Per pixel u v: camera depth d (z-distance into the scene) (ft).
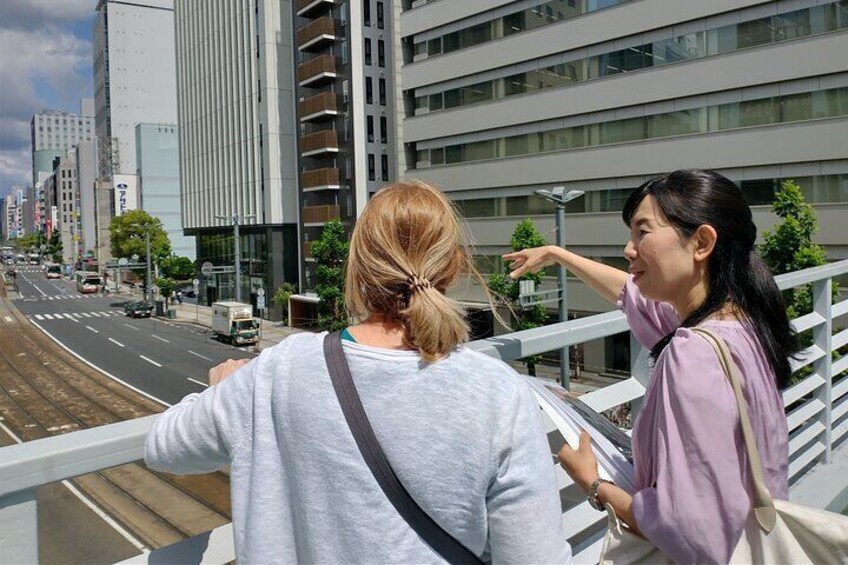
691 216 3.55
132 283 247.91
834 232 57.41
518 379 3.07
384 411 2.84
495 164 86.43
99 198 287.07
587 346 64.23
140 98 285.02
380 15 113.19
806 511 3.24
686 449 3.19
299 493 2.91
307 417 2.89
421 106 97.55
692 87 66.03
